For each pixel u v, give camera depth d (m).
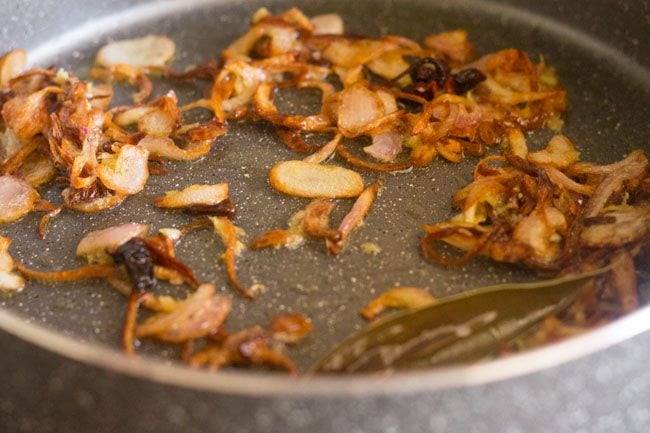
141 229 0.25
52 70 0.29
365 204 0.26
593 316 0.23
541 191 0.25
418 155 0.27
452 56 0.31
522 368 0.20
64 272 0.24
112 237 0.25
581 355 0.21
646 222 0.25
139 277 0.24
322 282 0.24
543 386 0.21
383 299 0.24
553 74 0.31
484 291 0.23
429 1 0.33
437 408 0.21
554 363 0.21
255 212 0.26
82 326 0.24
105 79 0.30
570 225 0.25
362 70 0.30
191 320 0.23
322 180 0.26
